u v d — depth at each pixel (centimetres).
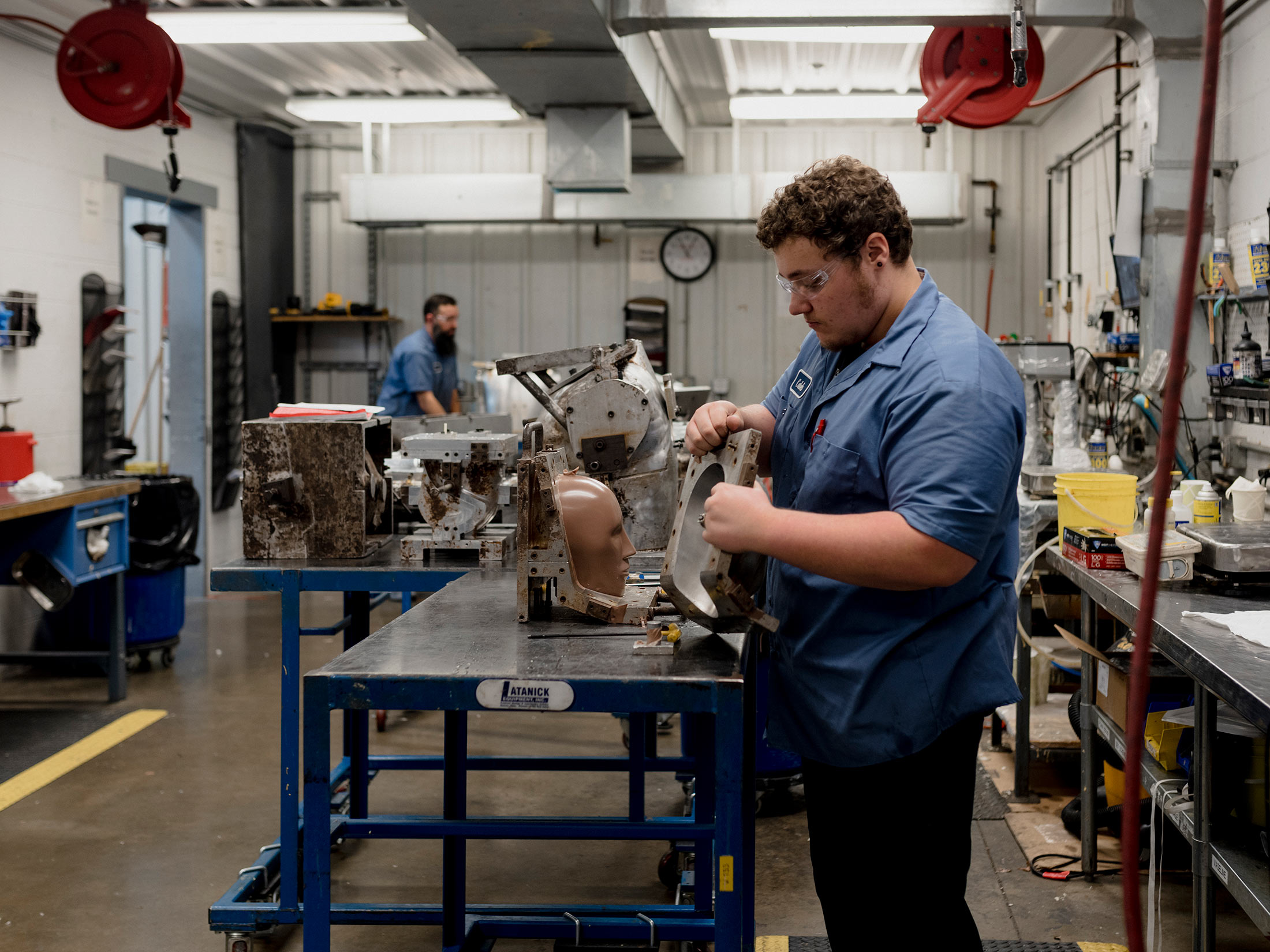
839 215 137
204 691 439
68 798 328
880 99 566
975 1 371
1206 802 178
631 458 225
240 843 296
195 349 620
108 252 534
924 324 143
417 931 252
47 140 487
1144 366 396
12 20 408
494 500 249
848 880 150
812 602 150
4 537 383
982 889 266
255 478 245
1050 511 338
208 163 625
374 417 267
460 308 706
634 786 277
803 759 158
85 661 425
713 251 690
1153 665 248
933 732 142
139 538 462
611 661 158
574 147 545
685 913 218
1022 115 663
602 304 700
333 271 706
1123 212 395
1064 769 345
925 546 129
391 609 584
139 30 362
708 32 514
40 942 243
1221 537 220
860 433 143
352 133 698
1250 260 350
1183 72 382
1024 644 314
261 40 452
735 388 698
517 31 416
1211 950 180
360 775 295
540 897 267
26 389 475
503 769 281
